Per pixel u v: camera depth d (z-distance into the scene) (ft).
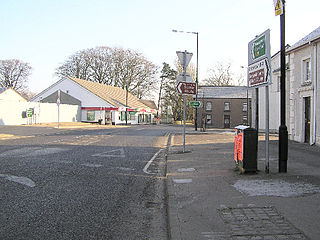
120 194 19.34
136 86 197.77
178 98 200.64
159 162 32.91
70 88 159.84
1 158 31.19
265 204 15.53
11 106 102.22
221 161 30.91
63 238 12.36
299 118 48.47
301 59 47.47
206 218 13.87
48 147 42.09
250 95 175.63
